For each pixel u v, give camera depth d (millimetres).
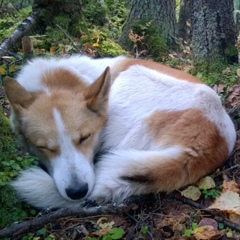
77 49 1131
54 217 514
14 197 549
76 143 587
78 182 547
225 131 633
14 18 1455
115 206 537
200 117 613
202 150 586
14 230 493
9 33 1205
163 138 610
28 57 925
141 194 558
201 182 584
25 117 604
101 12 1495
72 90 656
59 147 580
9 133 646
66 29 1250
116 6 1751
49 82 667
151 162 555
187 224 528
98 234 505
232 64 953
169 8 1372
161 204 562
